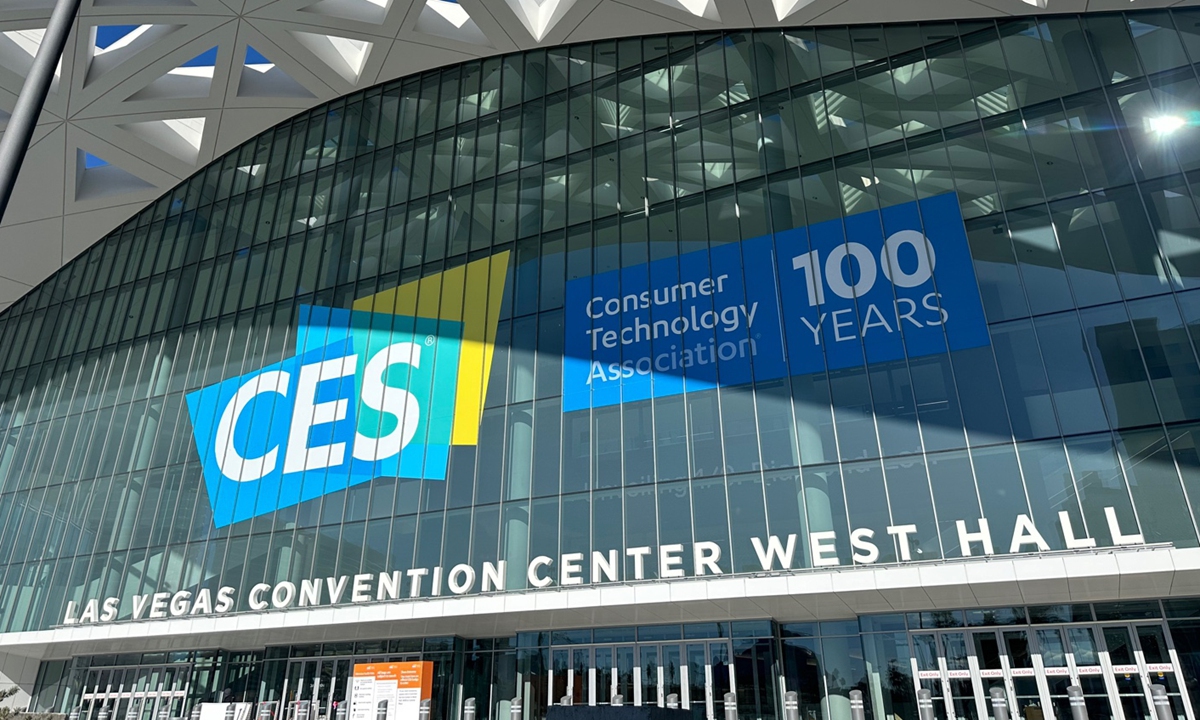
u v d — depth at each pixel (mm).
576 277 24250
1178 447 16406
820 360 20188
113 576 27094
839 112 23000
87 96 28891
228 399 28344
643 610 19172
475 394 24016
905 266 20328
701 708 19203
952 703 17391
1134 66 20312
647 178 24750
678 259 23062
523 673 21484
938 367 19000
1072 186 19609
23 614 28297
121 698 27000
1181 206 18438
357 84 31141
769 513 19125
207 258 32375
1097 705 16328
